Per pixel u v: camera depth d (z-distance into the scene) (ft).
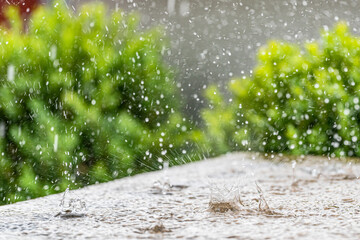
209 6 33.22
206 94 21.94
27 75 15.40
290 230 7.05
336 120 17.90
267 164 16.24
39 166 14.66
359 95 17.52
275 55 19.84
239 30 33.12
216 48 32.78
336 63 18.13
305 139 18.37
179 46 32.42
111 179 15.51
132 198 10.14
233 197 9.01
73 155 15.24
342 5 32.73
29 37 16.40
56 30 16.78
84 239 6.71
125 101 17.40
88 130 15.97
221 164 16.69
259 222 7.65
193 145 19.62
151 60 18.75
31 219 8.09
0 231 7.23
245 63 32.60
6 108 14.56
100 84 16.87
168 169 15.61
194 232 7.02
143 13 32.76
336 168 14.92
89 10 17.97
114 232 7.09
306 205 9.14
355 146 17.52
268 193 10.66
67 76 16.02
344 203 9.32
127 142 16.92
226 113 20.61
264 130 19.42
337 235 6.70
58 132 15.11
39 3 22.85
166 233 7.00
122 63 17.92
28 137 14.71
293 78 19.04
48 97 15.53
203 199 9.98
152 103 18.35
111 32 18.48
